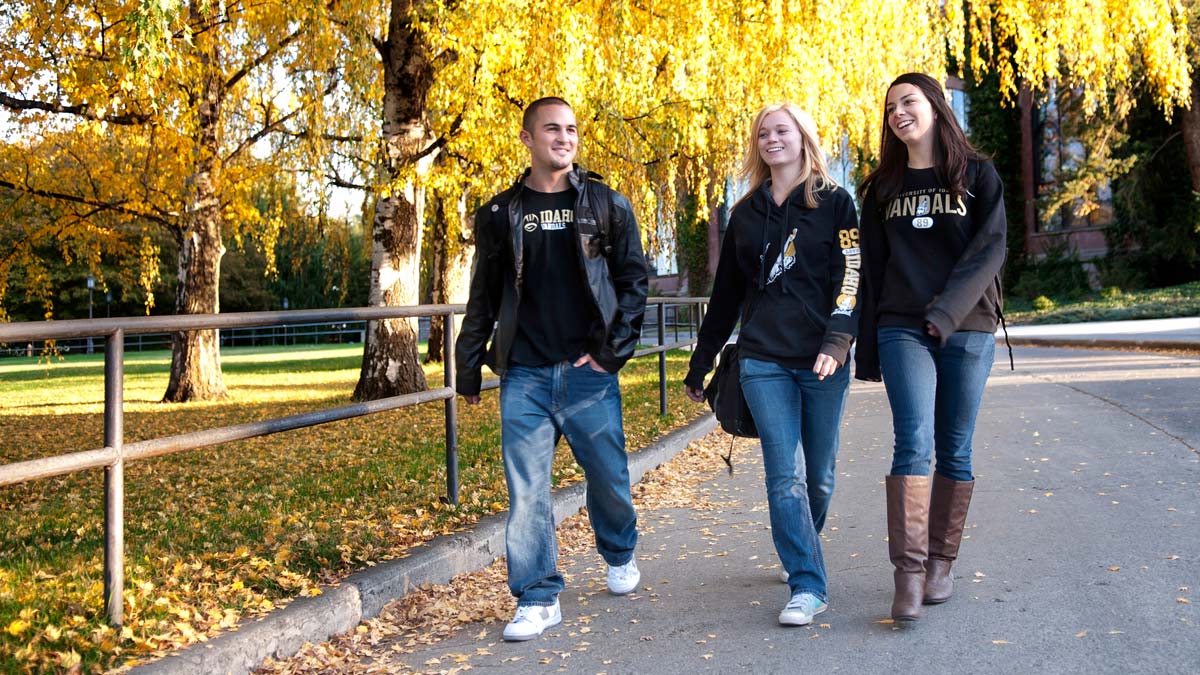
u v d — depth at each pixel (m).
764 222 3.90
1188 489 5.53
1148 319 25.92
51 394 20.09
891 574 4.34
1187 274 33.09
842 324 3.68
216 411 14.02
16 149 14.65
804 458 3.91
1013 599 3.80
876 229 3.93
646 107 11.72
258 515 5.74
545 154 3.92
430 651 3.71
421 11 9.57
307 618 3.69
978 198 3.74
